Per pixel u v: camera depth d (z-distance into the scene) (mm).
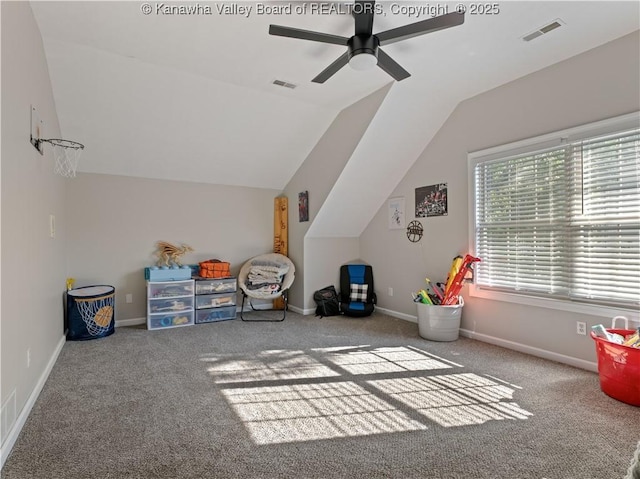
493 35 2654
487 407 2252
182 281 4379
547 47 2805
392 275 4863
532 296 3213
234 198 5258
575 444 1840
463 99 3830
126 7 2371
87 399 2357
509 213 3422
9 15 1830
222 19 2500
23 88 2102
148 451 1783
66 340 3723
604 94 2725
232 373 2834
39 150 2512
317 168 4727
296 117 4227
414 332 4059
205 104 3732
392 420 2098
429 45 2801
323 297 4918
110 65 3090
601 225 2770
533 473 1618
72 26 2584
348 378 2730
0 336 1647
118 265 4430
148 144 4113
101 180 4336
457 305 3680
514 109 3357
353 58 2312
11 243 1821
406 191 4621
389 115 3801
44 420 2078
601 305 2760
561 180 3018
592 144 2812
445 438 1904
